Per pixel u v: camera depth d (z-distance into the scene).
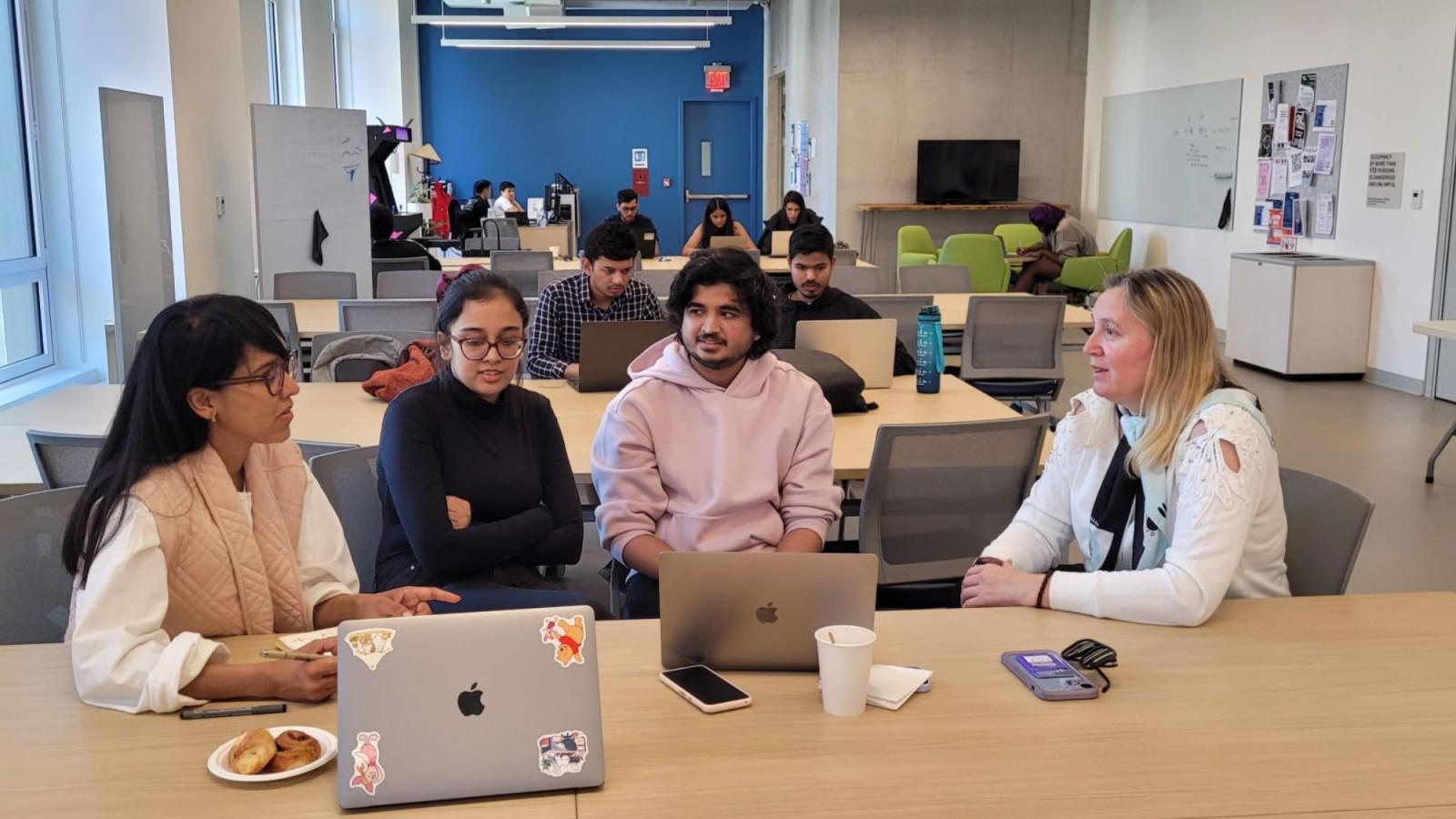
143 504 1.66
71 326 6.54
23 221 6.26
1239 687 1.66
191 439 1.72
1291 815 1.32
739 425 2.53
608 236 4.35
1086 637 1.86
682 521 2.53
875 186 12.43
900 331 5.74
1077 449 2.26
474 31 16.80
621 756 1.46
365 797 1.33
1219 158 9.90
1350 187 8.23
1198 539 1.91
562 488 2.64
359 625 1.38
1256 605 2.00
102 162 6.39
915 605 3.00
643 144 17.28
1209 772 1.42
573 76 17.03
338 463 2.56
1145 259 11.28
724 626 1.69
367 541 2.62
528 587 2.55
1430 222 7.50
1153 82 11.04
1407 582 4.23
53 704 1.60
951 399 3.81
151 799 1.35
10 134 6.14
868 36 12.19
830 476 2.62
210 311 1.68
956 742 1.50
